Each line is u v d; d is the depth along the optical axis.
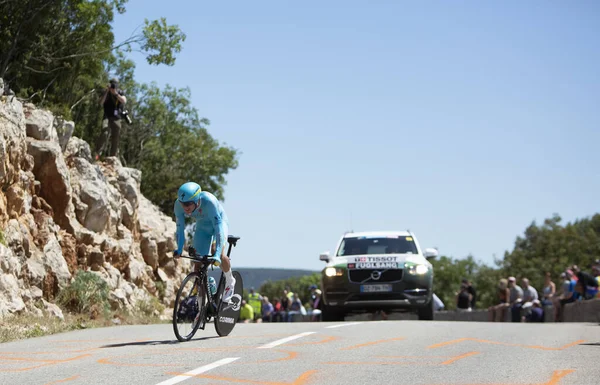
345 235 23.17
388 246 22.11
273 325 16.47
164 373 8.38
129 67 43.34
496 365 8.91
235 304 13.09
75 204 24.45
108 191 26.31
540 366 8.80
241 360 9.43
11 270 18.88
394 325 15.79
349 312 21.83
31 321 17.56
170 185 43.69
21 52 26.91
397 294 20.66
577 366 8.79
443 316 35.88
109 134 30.52
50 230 22.17
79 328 18.11
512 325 16.58
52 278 21.12
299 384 7.55
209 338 12.59
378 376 8.05
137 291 25.73
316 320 34.41
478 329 14.66
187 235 41.84
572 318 26.31
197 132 50.22
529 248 114.00
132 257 27.02
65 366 9.20
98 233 25.12
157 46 28.95
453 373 8.24
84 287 21.61
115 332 14.79
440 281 153.12
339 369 8.60
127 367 8.94
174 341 12.08
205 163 49.09
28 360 9.92
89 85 31.30
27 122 23.30
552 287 29.36
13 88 26.86
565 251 108.62
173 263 30.67
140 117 45.25
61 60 28.41
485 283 123.88
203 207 12.04
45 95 27.61
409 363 9.12
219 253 11.95
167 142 46.97
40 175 22.94
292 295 39.28
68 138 25.36
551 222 112.44
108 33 29.28
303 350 10.54
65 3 27.98
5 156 20.03
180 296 11.85
